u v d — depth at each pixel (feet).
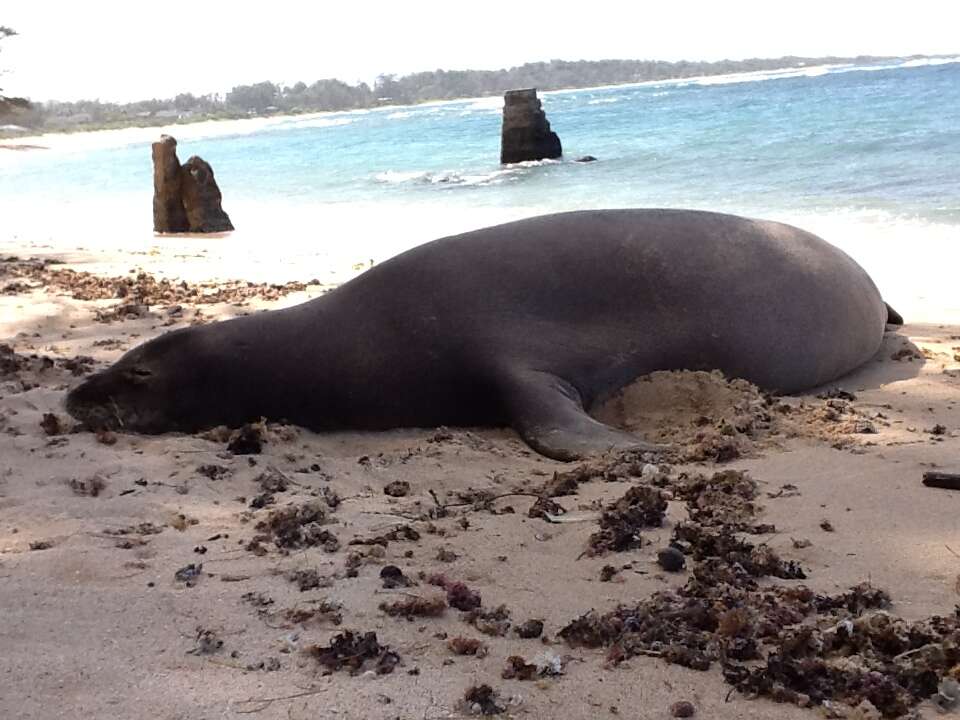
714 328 11.66
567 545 8.45
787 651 6.84
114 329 14.79
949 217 20.31
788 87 121.39
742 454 10.11
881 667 6.61
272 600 7.64
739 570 7.84
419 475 9.95
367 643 6.97
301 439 11.07
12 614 7.45
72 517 8.95
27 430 10.91
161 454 10.34
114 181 63.67
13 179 76.02
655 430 10.93
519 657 6.75
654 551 8.30
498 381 11.14
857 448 10.02
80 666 6.69
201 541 8.53
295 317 11.55
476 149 63.41
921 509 8.73
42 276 19.66
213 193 31.73
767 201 25.44
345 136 101.24
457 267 11.63
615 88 275.18
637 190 31.17
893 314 14.05
